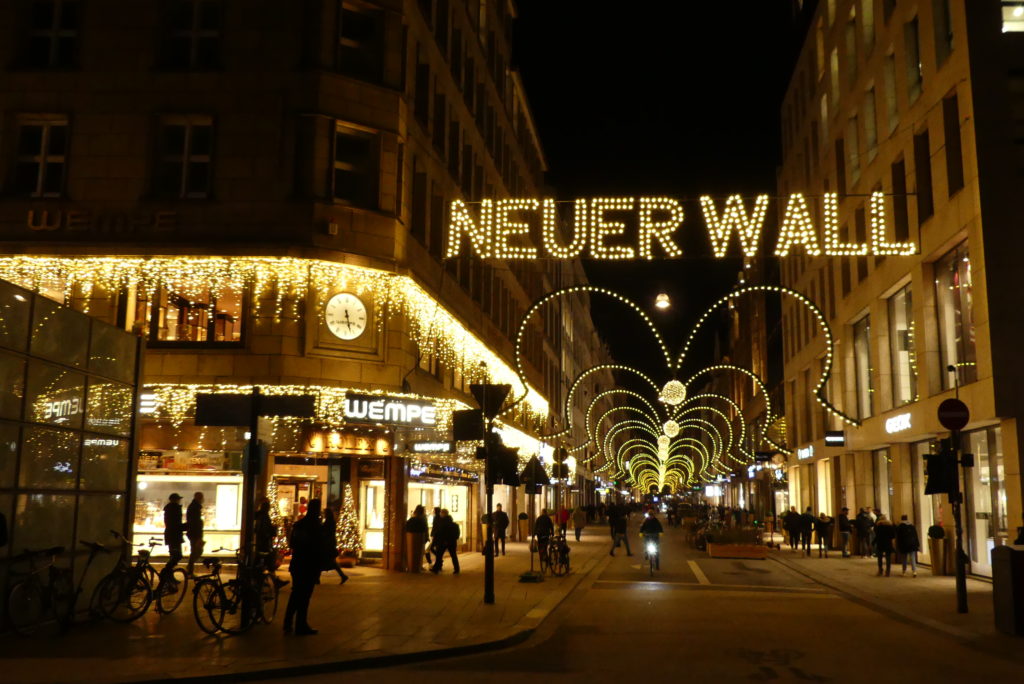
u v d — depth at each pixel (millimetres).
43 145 22016
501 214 19000
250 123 21859
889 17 29250
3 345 12219
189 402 21422
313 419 22172
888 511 32750
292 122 21891
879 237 18328
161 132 22000
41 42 22297
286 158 21766
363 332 22375
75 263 21359
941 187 23812
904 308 29031
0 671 9977
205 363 21344
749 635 14062
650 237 18594
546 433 54875
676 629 14742
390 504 24578
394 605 16688
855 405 35031
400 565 24375
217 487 23312
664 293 27859
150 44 22141
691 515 63625
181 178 21859
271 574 14203
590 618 16203
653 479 107750
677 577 25516
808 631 14625
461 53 31375
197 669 10164
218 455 22703
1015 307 20812
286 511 25188
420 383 24828
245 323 21500
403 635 12984
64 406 13797
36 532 13000
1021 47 21750
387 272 22469
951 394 23562
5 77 22031
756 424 65188
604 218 18734
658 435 49375
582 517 46219
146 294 21562
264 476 23359
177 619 14305
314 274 21844
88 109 21906
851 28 34562
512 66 42656
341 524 24953
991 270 20938
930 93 24547
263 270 21500
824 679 10281
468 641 12547
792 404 49719
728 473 77938
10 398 12391
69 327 13938
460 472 31922
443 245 28031
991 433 22953
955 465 16844
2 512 12172
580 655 12016
